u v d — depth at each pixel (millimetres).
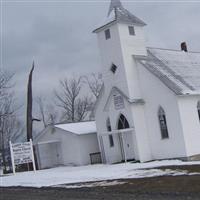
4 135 63062
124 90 35125
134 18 36438
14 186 25906
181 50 43312
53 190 21438
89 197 17547
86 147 41031
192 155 32625
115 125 36312
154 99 34219
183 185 17484
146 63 35156
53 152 43781
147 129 34812
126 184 19922
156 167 26453
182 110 32750
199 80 36594
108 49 36438
